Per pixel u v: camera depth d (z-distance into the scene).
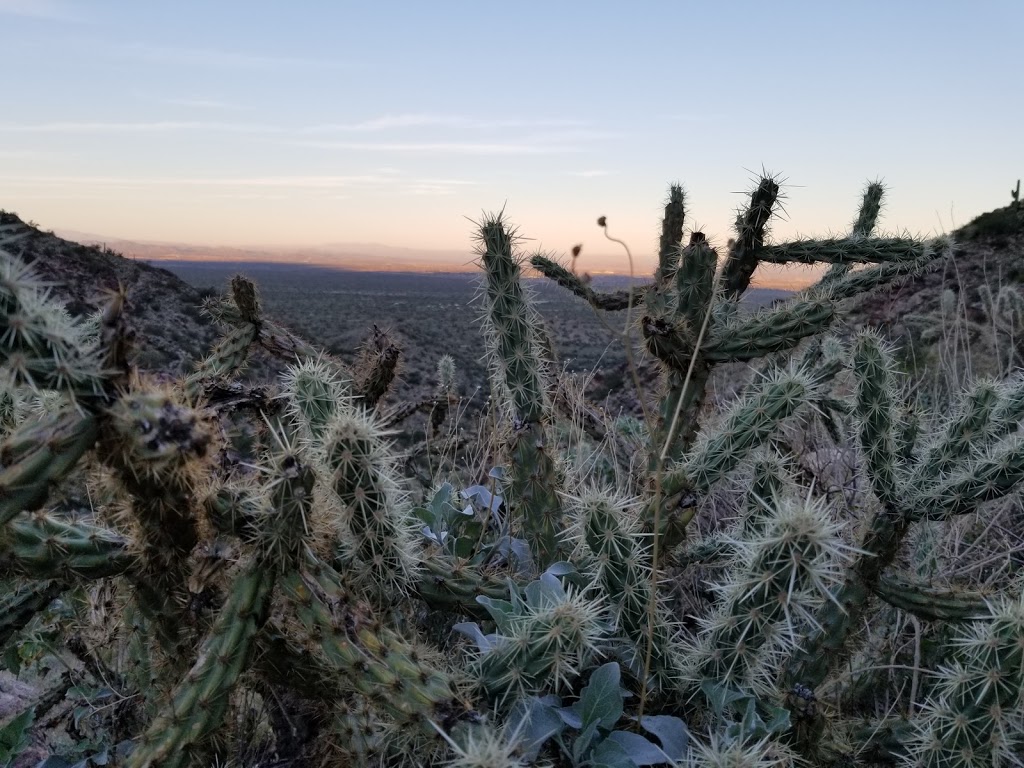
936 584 2.33
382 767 1.60
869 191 4.24
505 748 1.25
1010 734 1.76
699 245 2.69
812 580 1.60
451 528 2.55
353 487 1.73
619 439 3.93
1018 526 3.27
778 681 2.09
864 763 1.93
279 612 1.59
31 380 1.24
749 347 2.66
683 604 2.66
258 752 2.03
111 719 2.04
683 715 1.78
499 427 2.93
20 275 1.20
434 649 1.75
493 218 2.42
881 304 7.96
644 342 2.69
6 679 2.78
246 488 1.62
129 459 1.35
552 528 2.29
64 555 1.55
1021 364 4.66
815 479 3.12
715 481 2.23
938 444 2.40
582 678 1.79
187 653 1.65
